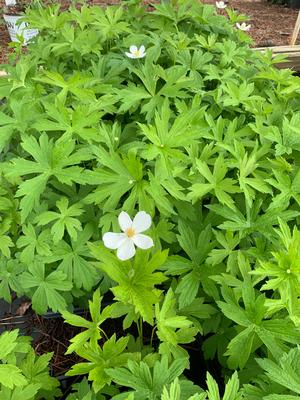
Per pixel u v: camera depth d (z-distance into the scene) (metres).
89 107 0.43
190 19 0.63
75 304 0.45
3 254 0.41
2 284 0.40
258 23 1.37
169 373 0.28
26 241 0.38
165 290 0.41
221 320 0.38
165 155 0.36
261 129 0.44
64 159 0.36
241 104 0.51
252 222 0.37
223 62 0.54
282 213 0.36
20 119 0.41
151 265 0.30
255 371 0.33
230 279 0.34
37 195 0.36
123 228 0.29
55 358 0.46
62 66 0.56
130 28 0.63
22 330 0.49
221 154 0.39
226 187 0.38
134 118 0.49
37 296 0.38
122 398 0.27
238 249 0.39
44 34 0.65
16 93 0.46
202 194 0.37
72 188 0.42
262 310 0.30
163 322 0.31
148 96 0.47
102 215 0.40
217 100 0.48
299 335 0.29
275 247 0.35
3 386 0.31
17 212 0.40
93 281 0.38
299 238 0.30
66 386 0.43
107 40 0.59
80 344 0.30
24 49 1.10
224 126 0.47
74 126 0.39
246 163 0.39
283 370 0.26
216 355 0.41
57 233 0.36
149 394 0.27
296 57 0.89
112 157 0.37
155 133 0.37
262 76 0.52
